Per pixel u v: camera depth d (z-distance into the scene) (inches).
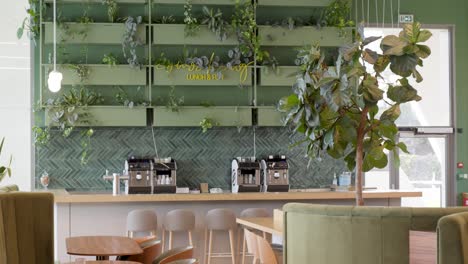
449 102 487.8
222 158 451.2
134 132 443.2
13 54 444.8
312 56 241.8
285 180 426.0
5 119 443.8
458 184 485.7
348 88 230.1
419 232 189.3
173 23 439.8
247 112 439.2
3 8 444.5
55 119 421.1
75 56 435.2
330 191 416.8
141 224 373.1
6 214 221.1
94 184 438.6
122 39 431.2
